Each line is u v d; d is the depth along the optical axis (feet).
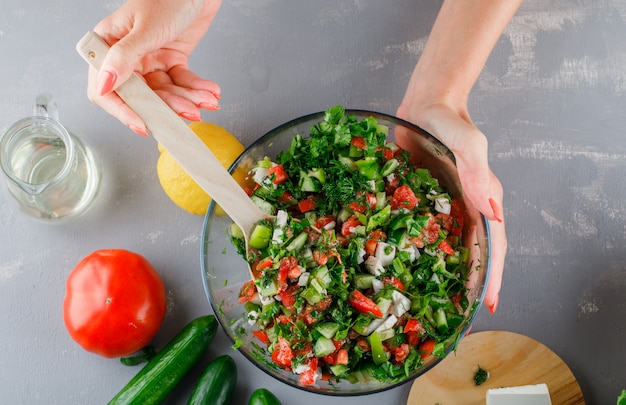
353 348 4.28
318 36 5.57
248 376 5.21
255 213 4.26
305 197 4.46
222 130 5.05
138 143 5.48
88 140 5.47
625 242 5.33
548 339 5.23
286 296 4.20
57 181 4.78
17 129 4.85
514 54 5.51
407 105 5.11
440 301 4.29
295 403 5.16
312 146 4.36
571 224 5.36
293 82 5.52
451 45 4.97
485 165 4.43
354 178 4.33
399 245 4.26
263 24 5.58
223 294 4.68
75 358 5.26
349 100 5.49
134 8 4.31
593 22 5.53
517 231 5.36
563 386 5.03
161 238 5.38
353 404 5.15
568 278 5.29
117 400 4.83
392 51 5.53
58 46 5.56
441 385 5.07
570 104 5.48
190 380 5.21
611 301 5.25
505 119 5.47
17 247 5.36
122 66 3.91
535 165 5.42
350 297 4.17
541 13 5.54
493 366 5.08
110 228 5.38
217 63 5.53
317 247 4.23
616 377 5.16
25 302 5.31
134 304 4.93
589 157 5.42
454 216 4.62
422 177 4.59
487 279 4.39
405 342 4.29
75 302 4.95
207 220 4.39
